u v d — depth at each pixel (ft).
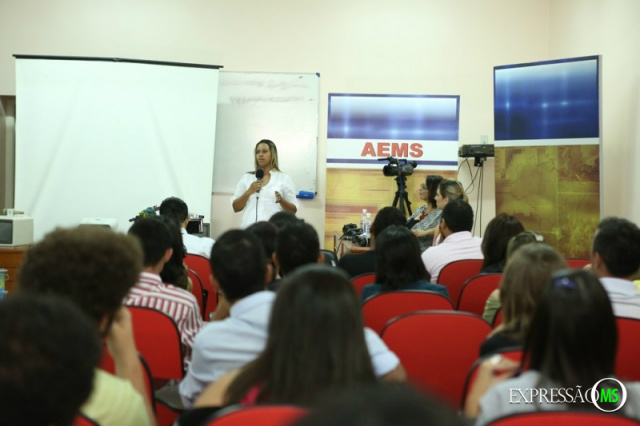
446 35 24.04
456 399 8.17
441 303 9.07
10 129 24.36
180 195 23.09
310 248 9.27
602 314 4.57
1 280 17.52
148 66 23.06
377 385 1.75
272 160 21.20
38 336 2.71
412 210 23.07
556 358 4.60
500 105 20.43
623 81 18.63
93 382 2.95
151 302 8.57
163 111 23.12
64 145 22.95
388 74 24.08
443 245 13.41
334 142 23.09
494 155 21.44
